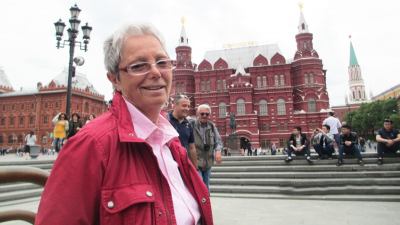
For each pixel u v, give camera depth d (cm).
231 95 5919
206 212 163
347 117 8831
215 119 6075
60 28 1433
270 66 6028
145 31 157
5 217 164
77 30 1404
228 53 6862
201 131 628
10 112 6862
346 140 1097
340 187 950
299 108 5866
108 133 128
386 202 838
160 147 154
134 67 148
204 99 6225
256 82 6094
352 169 1049
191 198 161
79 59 1418
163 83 154
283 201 881
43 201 114
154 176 136
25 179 140
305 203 844
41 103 6588
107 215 115
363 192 912
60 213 109
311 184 984
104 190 118
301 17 6188
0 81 7631
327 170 1080
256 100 5988
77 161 117
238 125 5759
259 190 1000
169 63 160
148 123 148
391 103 7038
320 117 5575
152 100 150
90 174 117
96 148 121
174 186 150
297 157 1192
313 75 5816
